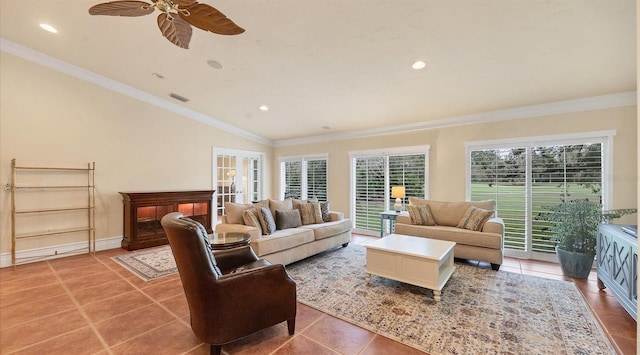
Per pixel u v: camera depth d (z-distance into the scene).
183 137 5.62
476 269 3.56
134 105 4.93
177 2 1.68
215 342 1.77
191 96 4.93
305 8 2.50
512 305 2.56
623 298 2.31
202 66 3.82
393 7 2.40
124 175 4.82
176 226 1.74
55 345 1.96
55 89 4.09
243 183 6.87
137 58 3.80
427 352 1.88
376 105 4.54
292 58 3.38
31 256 3.91
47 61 4.00
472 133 4.57
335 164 6.39
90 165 4.43
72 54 3.86
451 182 4.78
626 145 3.45
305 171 6.98
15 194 3.80
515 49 2.80
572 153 3.78
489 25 2.49
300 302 2.65
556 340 2.01
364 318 2.34
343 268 3.67
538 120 4.01
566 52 2.77
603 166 3.58
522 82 3.42
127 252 4.38
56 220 4.14
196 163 5.84
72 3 2.84
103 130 4.57
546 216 3.75
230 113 5.67
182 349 1.92
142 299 2.71
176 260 1.87
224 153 6.37
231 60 3.56
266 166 7.43
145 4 1.77
